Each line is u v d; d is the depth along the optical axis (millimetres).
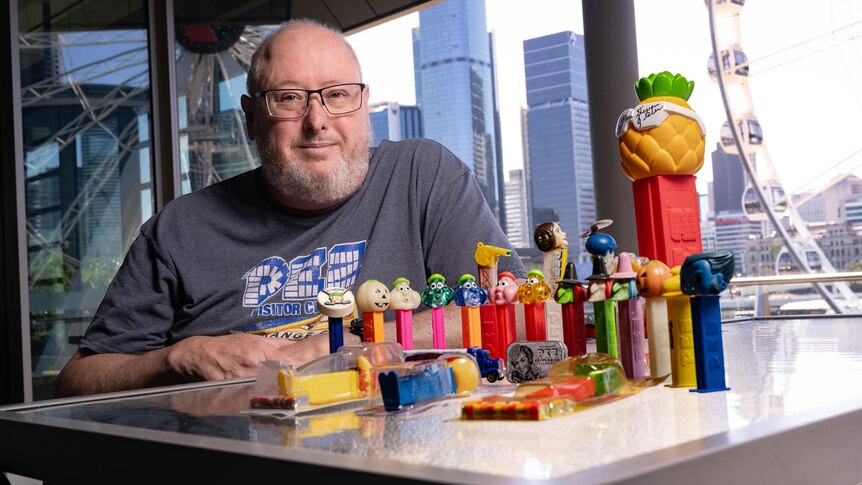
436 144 1596
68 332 3236
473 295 758
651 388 557
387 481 308
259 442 413
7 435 587
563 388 466
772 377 569
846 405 426
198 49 3486
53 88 3258
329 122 1395
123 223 3355
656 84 713
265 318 1404
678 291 558
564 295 674
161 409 604
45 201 3217
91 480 493
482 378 657
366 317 792
